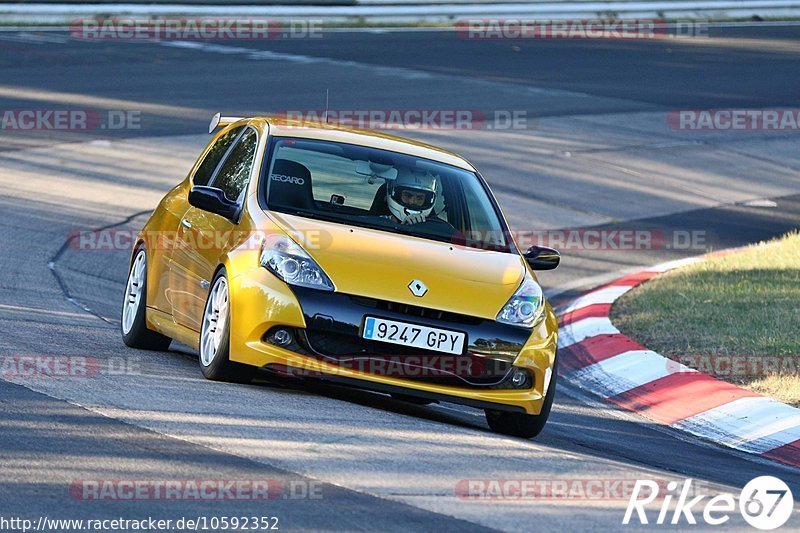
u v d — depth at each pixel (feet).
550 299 146.00
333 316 77.41
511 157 221.87
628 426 93.81
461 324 79.05
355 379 76.95
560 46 351.46
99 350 91.97
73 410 69.82
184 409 72.33
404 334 77.77
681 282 146.41
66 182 173.06
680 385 103.65
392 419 76.79
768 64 344.08
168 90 248.93
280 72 279.69
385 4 370.94
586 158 228.84
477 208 92.12
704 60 343.87
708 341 116.78
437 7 377.71
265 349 77.87
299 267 78.79
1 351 85.40
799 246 169.27
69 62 271.28
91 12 328.49
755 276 147.84
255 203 85.35
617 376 109.60
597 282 156.87
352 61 302.66
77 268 131.85
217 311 82.94
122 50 294.66
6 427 64.95
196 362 93.91
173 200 99.14
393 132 227.20
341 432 70.54
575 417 94.58
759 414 94.73
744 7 426.51
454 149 221.66
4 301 108.27
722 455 86.99
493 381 79.77
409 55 318.45
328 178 88.94
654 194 212.23
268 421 71.26
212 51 304.09
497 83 289.33
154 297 95.04
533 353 80.53
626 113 270.67
